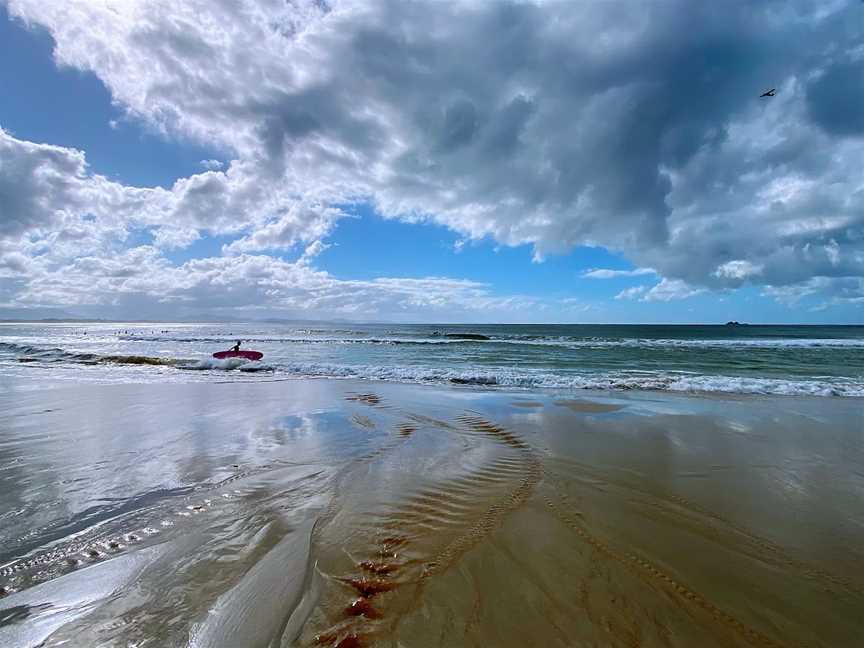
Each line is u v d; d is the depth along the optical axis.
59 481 4.49
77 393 10.24
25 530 3.42
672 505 4.05
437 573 2.86
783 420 7.65
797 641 2.29
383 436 6.45
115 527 3.47
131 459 5.24
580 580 2.80
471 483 4.56
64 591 2.64
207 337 44.34
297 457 5.38
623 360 20.02
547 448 5.89
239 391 10.70
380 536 3.37
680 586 2.76
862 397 10.24
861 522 3.72
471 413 8.16
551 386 11.85
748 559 3.11
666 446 6.02
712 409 8.64
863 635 2.33
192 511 3.79
